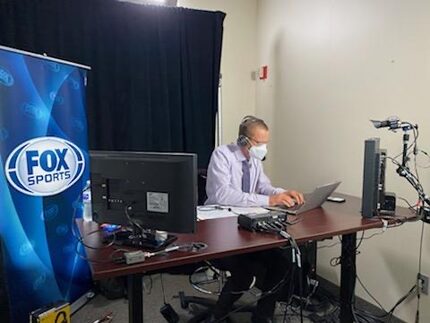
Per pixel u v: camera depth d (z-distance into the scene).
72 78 2.17
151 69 2.99
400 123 1.75
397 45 2.10
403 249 2.12
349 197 2.18
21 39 2.52
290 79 3.05
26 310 1.92
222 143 3.48
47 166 1.99
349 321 1.87
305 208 1.81
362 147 2.36
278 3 3.16
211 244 1.36
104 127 2.84
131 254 1.20
